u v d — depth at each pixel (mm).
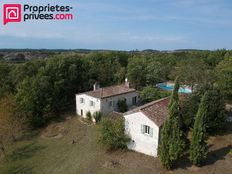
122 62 78500
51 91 45469
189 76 33000
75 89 53469
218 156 23781
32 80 45781
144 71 59094
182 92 37781
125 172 22578
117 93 42875
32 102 42031
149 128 25016
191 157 22000
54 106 45375
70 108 49688
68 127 39531
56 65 51250
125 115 27125
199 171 21359
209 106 27609
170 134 21672
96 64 64250
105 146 28719
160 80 65125
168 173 21625
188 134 28094
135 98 46625
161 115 26531
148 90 46406
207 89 29391
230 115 35219
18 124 37531
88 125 39438
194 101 28875
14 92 49531
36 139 36500
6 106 36969
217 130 29109
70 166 25688
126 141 27125
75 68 53281
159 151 23359
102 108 40000
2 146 31219
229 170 21062
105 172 23016
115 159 25562
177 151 21375
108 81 61969
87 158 26828
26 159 29438
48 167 26391
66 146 32000
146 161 24281
